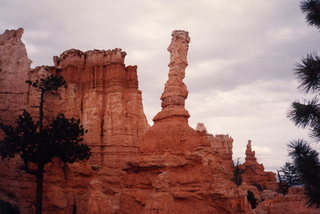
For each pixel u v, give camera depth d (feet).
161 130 111.34
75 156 129.70
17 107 173.88
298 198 113.50
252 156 330.75
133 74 236.43
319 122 38.96
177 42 122.42
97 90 230.68
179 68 120.47
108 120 222.69
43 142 122.11
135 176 113.60
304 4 43.32
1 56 180.96
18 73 179.11
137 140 226.17
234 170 289.74
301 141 41.24
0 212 136.98
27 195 147.84
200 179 101.30
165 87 121.49
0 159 160.04
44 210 132.98
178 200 100.01
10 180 154.40
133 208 108.17
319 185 39.96
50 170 138.21
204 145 110.11
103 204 103.91
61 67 236.84
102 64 236.63
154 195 93.91
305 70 40.01
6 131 125.18
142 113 234.58
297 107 39.73
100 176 173.37
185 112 115.65
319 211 106.22
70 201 135.33
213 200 97.71
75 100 185.37
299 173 40.86
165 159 104.83
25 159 123.03
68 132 128.06
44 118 174.81
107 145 217.97
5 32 186.91
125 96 230.89
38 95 174.50
